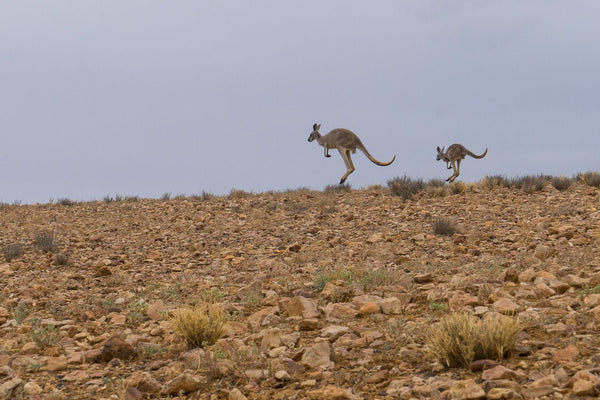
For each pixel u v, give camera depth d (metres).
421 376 13.36
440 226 41.00
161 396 14.04
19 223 57.41
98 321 22.72
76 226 55.84
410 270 28.48
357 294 23.17
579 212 44.91
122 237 48.97
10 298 27.81
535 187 60.03
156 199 78.00
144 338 19.38
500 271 25.16
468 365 13.43
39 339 19.83
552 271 24.08
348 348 16.42
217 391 13.93
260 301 24.09
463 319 14.66
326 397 12.20
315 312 20.66
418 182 69.25
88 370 16.55
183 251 41.78
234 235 47.12
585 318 16.08
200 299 25.25
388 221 48.28
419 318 18.84
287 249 38.59
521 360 13.45
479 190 64.06
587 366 12.35
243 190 78.31
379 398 12.25
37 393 14.81
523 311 17.86
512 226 41.84
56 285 30.70
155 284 29.97
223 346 17.11
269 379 14.24
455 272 26.98
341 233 44.38
